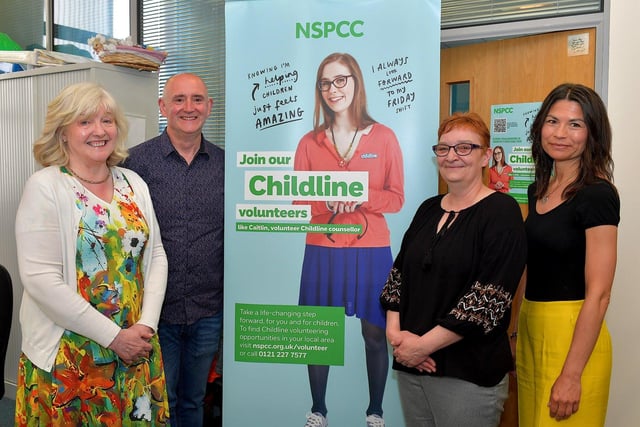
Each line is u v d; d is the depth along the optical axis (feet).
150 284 6.63
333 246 7.32
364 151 7.20
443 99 9.84
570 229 5.56
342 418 7.48
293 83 7.27
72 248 5.91
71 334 5.99
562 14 8.45
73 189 6.02
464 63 9.54
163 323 7.75
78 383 6.01
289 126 7.32
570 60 8.46
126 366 6.25
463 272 5.60
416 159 7.14
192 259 7.73
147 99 10.77
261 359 7.57
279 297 7.46
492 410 5.67
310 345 7.47
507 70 9.07
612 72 8.07
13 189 11.50
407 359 5.76
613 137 8.07
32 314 6.00
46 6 14.48
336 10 7.14
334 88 7.20
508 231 5.45
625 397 8.14
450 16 9.33
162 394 6.62
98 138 6.08
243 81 7.38
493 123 9.24
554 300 5.71
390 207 7.21
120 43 10.15
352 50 7.15
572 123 5.55
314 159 7.29
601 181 5.50
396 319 6.17
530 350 6.00
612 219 5.38
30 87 10.95
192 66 12.98
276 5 7.24
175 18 13.14
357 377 7.40
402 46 7.06
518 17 8.79
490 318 5.39
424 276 5.84
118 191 6.48
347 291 7.32
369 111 7.17
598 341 5.65
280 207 7.38
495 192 5.82
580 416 5.62
